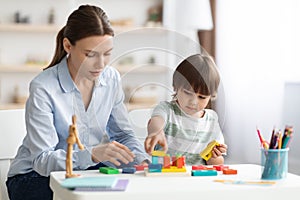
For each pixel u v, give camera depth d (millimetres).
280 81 3301
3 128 1817
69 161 1288
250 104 3557
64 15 4004
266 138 3389
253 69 3525
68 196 1147
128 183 1221
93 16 1560
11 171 1725
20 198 1686
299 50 3217
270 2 3371
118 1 4148
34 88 1625
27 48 3986
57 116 1649
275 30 3340
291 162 3311
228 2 3771
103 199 1113
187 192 1155
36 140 1582
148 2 4195
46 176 1577
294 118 3314
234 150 3732
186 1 3740
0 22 3934
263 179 1305
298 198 1226
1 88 3953
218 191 1172
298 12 3215
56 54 1739
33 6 3975
